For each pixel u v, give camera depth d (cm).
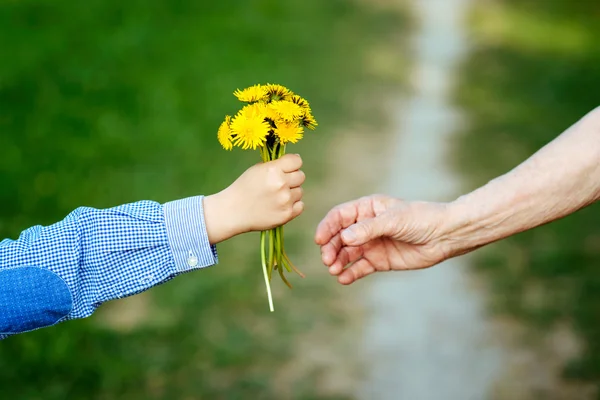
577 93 842
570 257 438
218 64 816
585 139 172
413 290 409
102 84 704
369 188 562
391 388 327
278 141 140
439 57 992
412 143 670
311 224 492
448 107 784
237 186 133
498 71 938
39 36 816
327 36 1020
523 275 421
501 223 178
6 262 125
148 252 129
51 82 690
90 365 329
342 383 330
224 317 378
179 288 402
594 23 1238
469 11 1271
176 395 316
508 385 327
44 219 459
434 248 185
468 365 343
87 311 128
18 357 328
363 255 193
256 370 336
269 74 814
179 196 509
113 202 492
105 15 932
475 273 425
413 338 365
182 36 898
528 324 374
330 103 765
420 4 1291
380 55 967
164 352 345
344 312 387
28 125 595
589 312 381
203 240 129
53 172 521
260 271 424
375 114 745
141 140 598
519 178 176
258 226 133
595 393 319
